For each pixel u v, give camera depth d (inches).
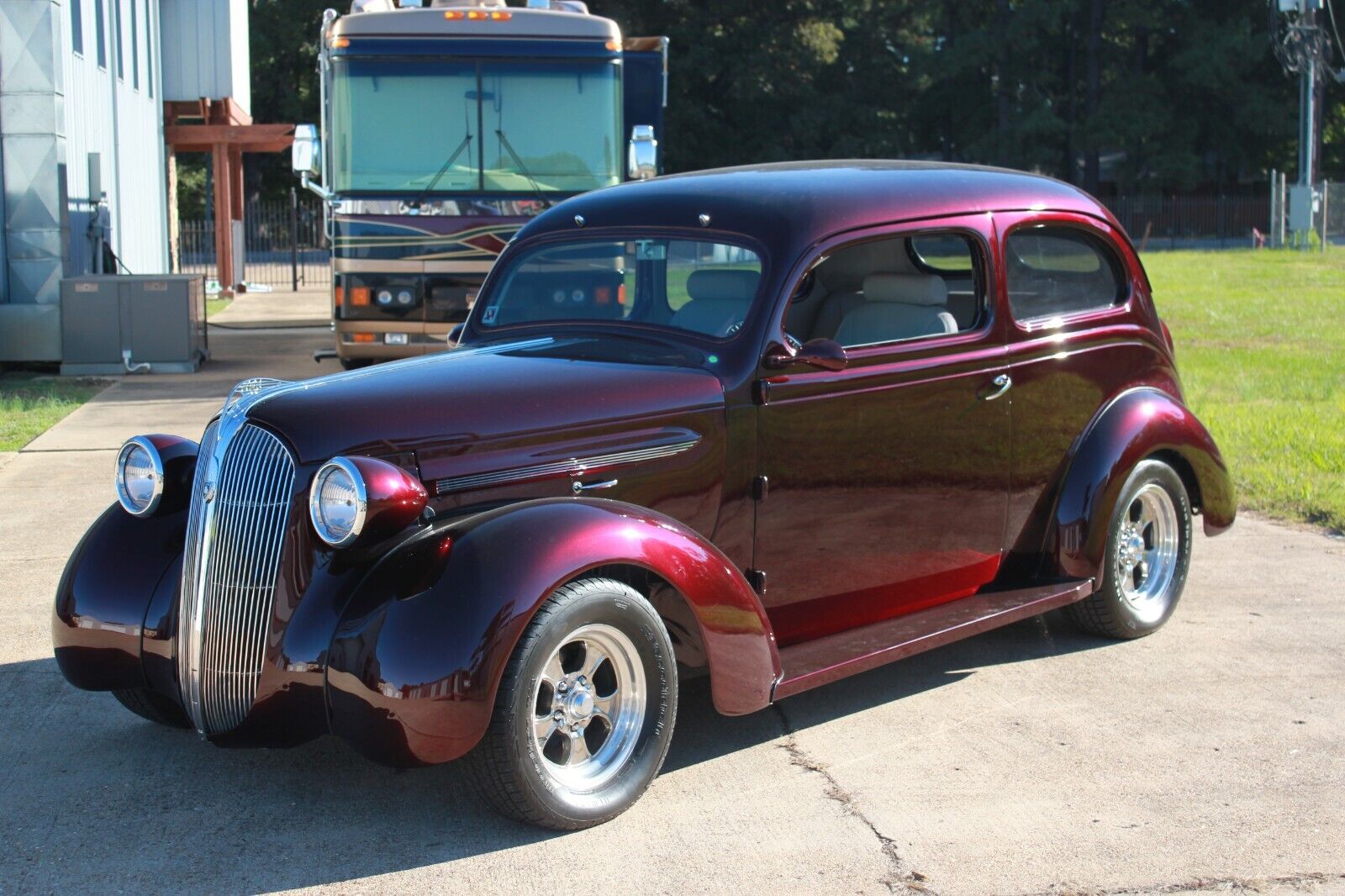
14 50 563.8
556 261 203.0
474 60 459.5
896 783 168.7
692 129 2202.3
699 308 187.3
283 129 1029.2
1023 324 207.3
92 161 702.5
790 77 2203.5
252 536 155.9
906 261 207.3
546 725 153.7
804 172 203.0
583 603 150.6
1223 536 290.2
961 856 148.5
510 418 164.6
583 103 464.4
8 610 242.1
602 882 143.7
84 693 203.9
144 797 167.0
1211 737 181.8
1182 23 2338.8
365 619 147.1
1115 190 2561.5
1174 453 227.1
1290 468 343.0
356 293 465.4
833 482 188.2
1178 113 2402.8
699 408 175.6
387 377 171.6
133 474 178.9
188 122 1253.1
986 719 190.4
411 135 461.7
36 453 388.8
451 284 465.4
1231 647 219.0
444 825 157.6
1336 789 164.7
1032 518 213.9
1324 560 270.4
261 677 154.2
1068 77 2390.5
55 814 162.1
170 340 578.2
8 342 566.6
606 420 169.6
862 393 188.7
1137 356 225.9
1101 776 169.6
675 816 159.8
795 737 184.5
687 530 163.8
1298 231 1596.9
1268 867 145.1
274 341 728.3
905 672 211.5
